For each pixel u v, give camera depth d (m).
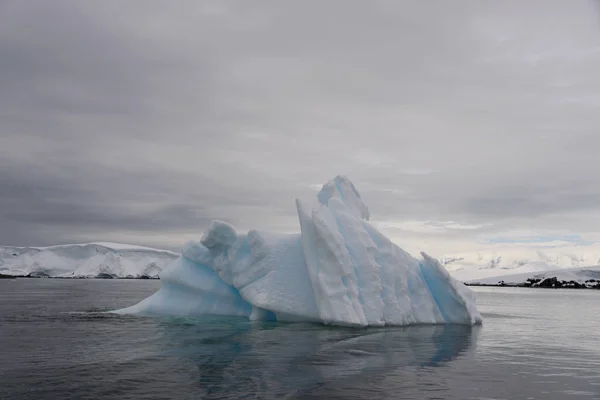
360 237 19.52
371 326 18.19
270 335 15.93
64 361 11.67
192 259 22.75
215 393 8.76
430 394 8.80
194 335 15.92
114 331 17.00
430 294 20.66
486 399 8.54
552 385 9.59
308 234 18.92
